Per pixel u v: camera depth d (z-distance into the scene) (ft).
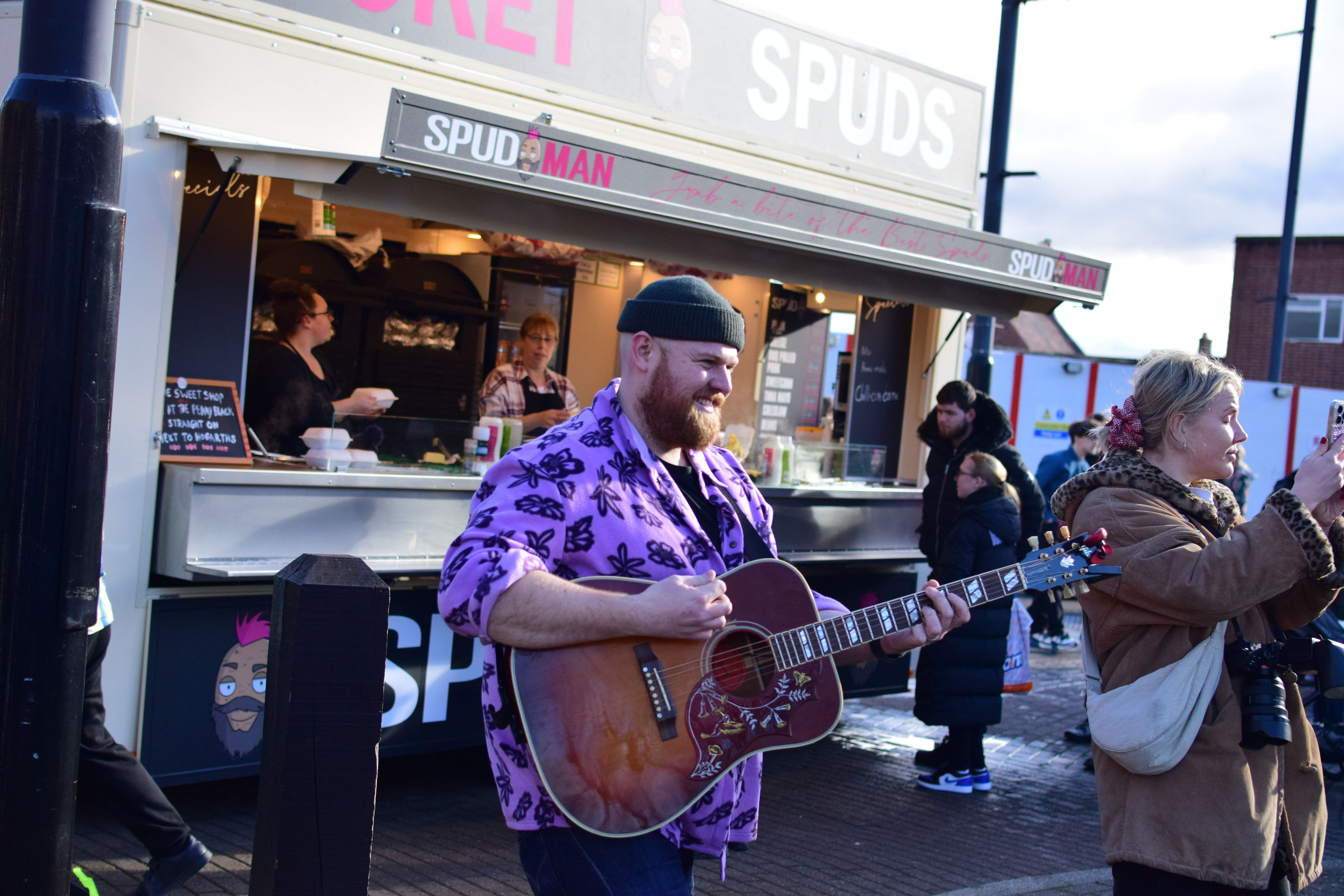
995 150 26.91
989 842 15.02
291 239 19.17
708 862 13.53
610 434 6.94
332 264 19.76
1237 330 91.86
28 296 7.34
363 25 14.66
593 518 6.66
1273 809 7.60
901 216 17.13
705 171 14.75
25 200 7.35
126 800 10.23
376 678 6.91
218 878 11.85
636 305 6.98
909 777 18.02
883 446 22.50
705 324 6.80
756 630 7.10
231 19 13.55
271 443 16.15
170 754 12.88
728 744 6.80
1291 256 50.55
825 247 16.29
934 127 22.25
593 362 24.38
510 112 16.08
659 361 6.88
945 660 16.88
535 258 22.66
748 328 23.99
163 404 12.99
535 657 6.40
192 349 13.43
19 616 7.37
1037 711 23.41
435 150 12.32
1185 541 7.66
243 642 13.37
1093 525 8.02
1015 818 16.25
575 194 13.53
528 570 6.18
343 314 20.04
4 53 13.51
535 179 13.15
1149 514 7.84
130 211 12.66
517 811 6.63
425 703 14.70
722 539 7.38
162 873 10.43
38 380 7.34
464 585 6.23
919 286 18.95
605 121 17.16
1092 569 7.66
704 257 15.98
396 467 14.61
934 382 22.75
